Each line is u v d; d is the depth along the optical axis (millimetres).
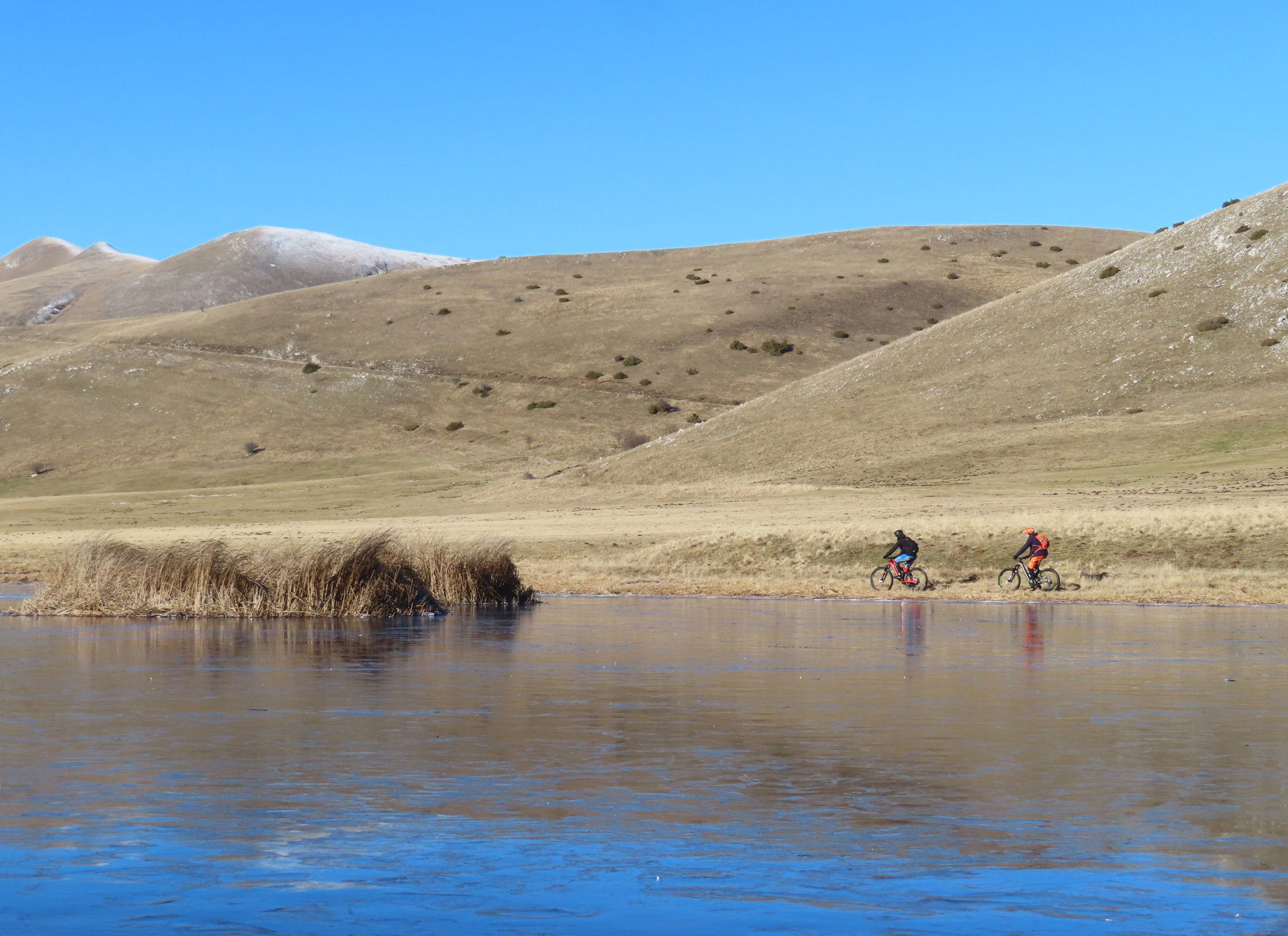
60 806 8812
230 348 163500
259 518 86375
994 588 36344
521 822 8359
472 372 152250
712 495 83438
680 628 24609
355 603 28375
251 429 138375
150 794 9164
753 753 10828
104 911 6539
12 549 58750
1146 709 13406
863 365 115812
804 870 7246
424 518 80500
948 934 6188
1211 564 39906
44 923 6344
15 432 141375
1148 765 10273
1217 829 8148
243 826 8258
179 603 28125
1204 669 17297
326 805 8820
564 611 29969
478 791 9273
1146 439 85312
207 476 126438
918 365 111562
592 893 6832
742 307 170750
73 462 133625
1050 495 69812
